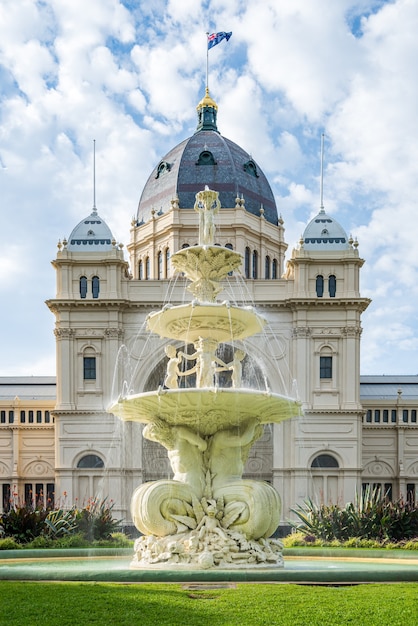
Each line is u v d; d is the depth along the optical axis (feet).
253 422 72.74
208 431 72.59
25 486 259.60
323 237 245.45
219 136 295.69
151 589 53.57
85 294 242.37
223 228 271.08
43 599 50.01
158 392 68.08
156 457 242.17
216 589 53.98
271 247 285.43
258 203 286.87
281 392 238.48
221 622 44.16
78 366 239.09
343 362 239.09
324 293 243.19
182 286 242.99
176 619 44.73
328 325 240.32
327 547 133.80
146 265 285.23
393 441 260.83
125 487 233.96
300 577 57.00
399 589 53.31
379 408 262.26
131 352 241.55
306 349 239.09
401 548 130.21
